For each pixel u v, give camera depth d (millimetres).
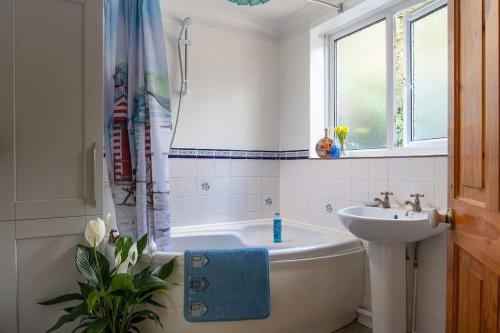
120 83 2033
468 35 926
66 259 1753
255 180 2996
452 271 1045
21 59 1644
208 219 2766
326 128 2744
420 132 2299
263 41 3051
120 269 1662
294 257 1943
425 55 2273
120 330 1708
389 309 1834
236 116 2904
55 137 1715
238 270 1816
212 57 2795
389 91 2422
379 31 2547
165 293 1770
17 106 1640
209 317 1762
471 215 903
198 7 2709
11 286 1635
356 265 2199
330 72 2898
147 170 2004
